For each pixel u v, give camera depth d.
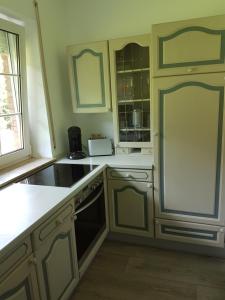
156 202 2.11
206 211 2.00
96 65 2.22
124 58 2.21
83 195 1.75
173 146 1.96
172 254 2.19
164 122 1.94
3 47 1.89
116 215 2.27
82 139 2.70
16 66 2.02
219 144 1.85
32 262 1.21
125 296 1.77
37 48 2.09
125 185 2.16
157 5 2.23
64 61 2.49
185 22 1.73
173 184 2.03
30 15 1.97
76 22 2.50
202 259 2.11
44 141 2.29
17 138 2.16
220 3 2.08
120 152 2.41
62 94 2.47
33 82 2.18
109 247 2.32
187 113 1.87
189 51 1.76
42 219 1.25
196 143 1.90
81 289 1.84
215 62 1.73
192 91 1.82
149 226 2.19
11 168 1.99
